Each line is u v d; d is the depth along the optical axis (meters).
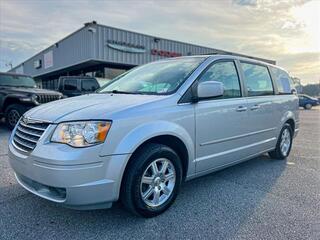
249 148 4.38
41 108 3.19
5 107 8.80
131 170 2.83
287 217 3.12
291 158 5.75
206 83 3.36
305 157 5.85
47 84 34.53
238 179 4.36
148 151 2.94
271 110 4.88
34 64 32.59
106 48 19.73
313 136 9.04
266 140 4.84
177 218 3.07
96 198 2.62
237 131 4.05
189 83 3.44
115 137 2.68
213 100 3.68
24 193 3.61
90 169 2.56
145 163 2.90
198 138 3.45
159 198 3.13
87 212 3.15
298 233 2.79
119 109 2.82
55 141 2.63
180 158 3.41
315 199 3.62
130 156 2.77
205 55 4.11
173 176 3.24
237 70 4.26
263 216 3.14
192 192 3.80
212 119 3.60
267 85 4.96
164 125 3.04
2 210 3.16
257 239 2.68
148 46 22.08
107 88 4.10
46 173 2.57
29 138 2.84
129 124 2.78
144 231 2.80
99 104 3.00
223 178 4.40
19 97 8.35
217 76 3.86
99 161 2.60
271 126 4.94
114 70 22.22
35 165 2.65
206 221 3.01
